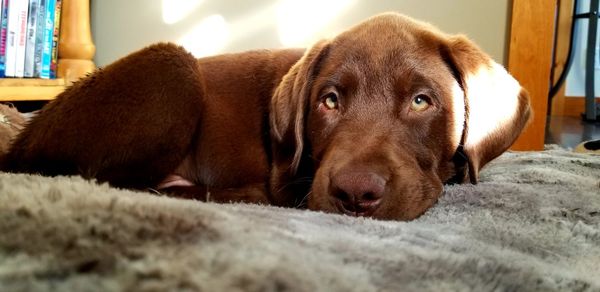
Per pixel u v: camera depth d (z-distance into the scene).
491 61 0.39
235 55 0.47
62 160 0.37
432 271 0.19
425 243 0.23
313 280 0.16
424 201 0.33
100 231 0.18
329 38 0.41
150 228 0.18
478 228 0.28
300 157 0.39
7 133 0.48
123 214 0.19
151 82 0.39
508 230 0.28
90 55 0.78
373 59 0.36
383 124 0.34
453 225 0.29
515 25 0.68
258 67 0.46
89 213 0.19
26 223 0.18
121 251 0.16
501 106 0.38
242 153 0.44
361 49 0.37
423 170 0.35
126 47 0.82
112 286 0.14
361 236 0.23
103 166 0.38
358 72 0.36
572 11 1.66
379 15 0.41
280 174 0.40
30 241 0.17
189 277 0.15
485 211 0.32
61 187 0.24
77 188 0.24
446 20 0.71
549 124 1.39
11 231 0.17
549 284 0.21
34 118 0.39
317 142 0.37
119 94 0.38
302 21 0.75
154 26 0.80
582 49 1.70
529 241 0.27
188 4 0.78
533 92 0.69
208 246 0.17
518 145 0.71
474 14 0.70
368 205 0.30
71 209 0.20
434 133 0.36
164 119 0.39
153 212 0.20
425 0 0.71
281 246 0.18
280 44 0.76
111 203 0.21
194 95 0.41
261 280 0.15
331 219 0.26
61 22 0.77
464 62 0.38
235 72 0.46
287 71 0.45
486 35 0.70
